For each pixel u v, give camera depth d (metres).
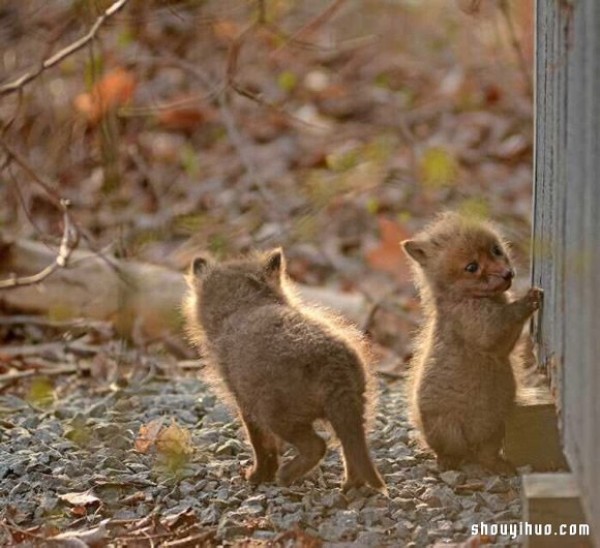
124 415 11.77
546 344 9.73
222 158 20.52
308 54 23.73
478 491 9.37
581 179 7.38
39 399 12.59
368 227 18.33
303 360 9.00
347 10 24.94
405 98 22.38
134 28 18.05
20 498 9.65
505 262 9.97
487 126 20.88
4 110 18.98
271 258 10.56
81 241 16.55
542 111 10.31
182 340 14.91
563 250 8.37
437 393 9.82
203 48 21.52
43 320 15.37
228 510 9.25
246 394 9.42
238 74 20.86
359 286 16.70
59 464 10.30
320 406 9.02
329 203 18.75
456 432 9.80
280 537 8.45
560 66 8.70
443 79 23.25
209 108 21.30
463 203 15.34
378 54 24.47
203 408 11.90
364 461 8.80
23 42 19.45
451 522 8.73
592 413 6.75
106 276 15.55
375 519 8.79
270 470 9.77
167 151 20.47
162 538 8.77
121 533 8.90
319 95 22.58
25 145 19.27
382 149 19.41
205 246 17.36
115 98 16.08
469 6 18.50
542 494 7.73
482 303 9.80
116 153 16.14
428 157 17.97
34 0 19.55
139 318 15.05
